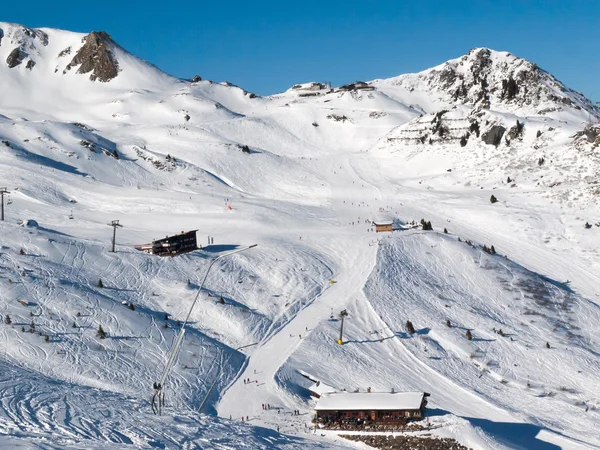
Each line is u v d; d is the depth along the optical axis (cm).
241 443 5384
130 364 9475
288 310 12006
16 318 10206
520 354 10900
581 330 12169
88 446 4469
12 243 13050
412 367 10212
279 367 9875
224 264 13625
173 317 11406
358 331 11312
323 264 14012
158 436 5175
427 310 12231
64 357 9344
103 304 11081
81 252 13212
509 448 7638
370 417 8288
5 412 5481
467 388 9612
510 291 13488
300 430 8175
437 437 7769
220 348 10450
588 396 9612
